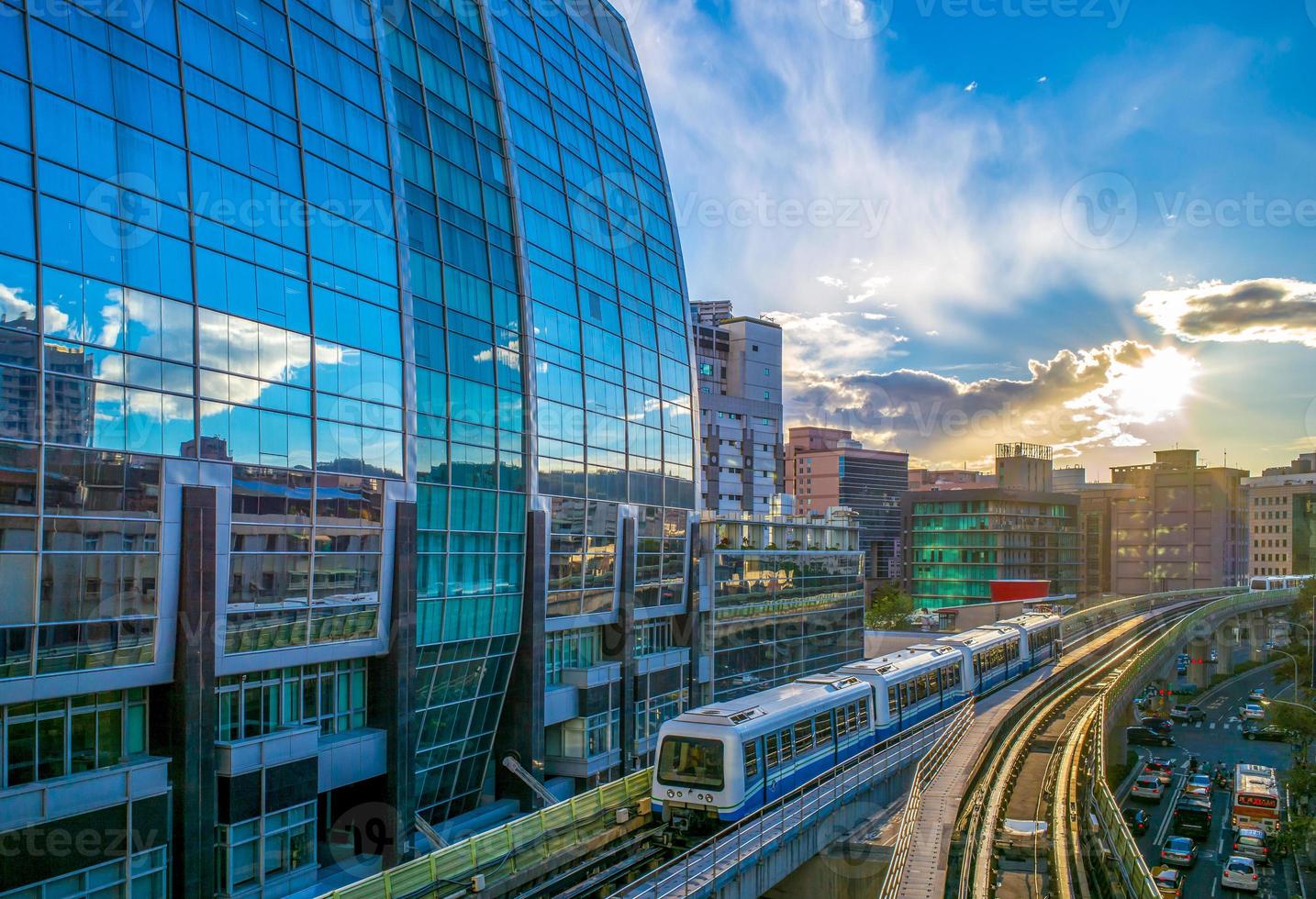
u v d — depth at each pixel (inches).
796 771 1318.9
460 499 1440.7
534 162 1727.4
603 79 2126.0
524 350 1604.3
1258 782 2325.3
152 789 933.8
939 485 7682.1
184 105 1035.9
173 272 996.6
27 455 852.0
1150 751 3275.1
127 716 949.8
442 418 1413.6
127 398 938.7
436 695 1424.7
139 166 973.2
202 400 1012.5
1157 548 7042.3
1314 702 2800.2
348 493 1198.3
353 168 1269.7
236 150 1091.9
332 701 1208.8
